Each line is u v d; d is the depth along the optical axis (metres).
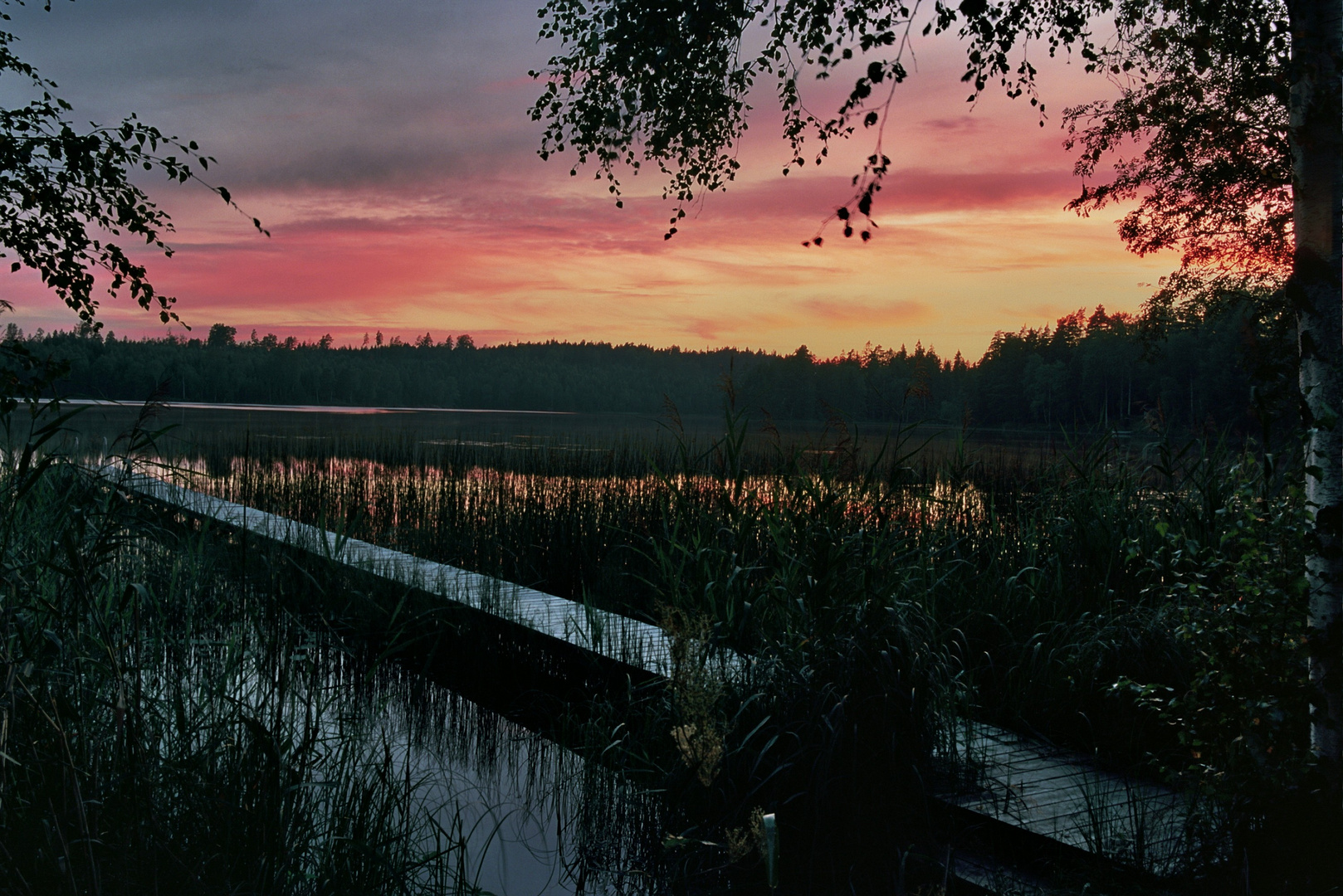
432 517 9.77
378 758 4.14
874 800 3.42
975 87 4.02
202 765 2.98
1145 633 4.30
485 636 5.93
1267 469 3.05
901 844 3.30
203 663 3.84
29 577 3.28
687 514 5.58
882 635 3.73
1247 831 2.84
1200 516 4.88
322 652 4.95
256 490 11.13
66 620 3.03
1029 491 7.11
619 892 3.24
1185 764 3.53
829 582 4.02
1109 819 3.22
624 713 4.43
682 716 3.53
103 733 3.02
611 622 5.72
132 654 3.67
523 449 19.41
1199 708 3.07
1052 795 3.45
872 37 3.27
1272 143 6.81
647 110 5.83
